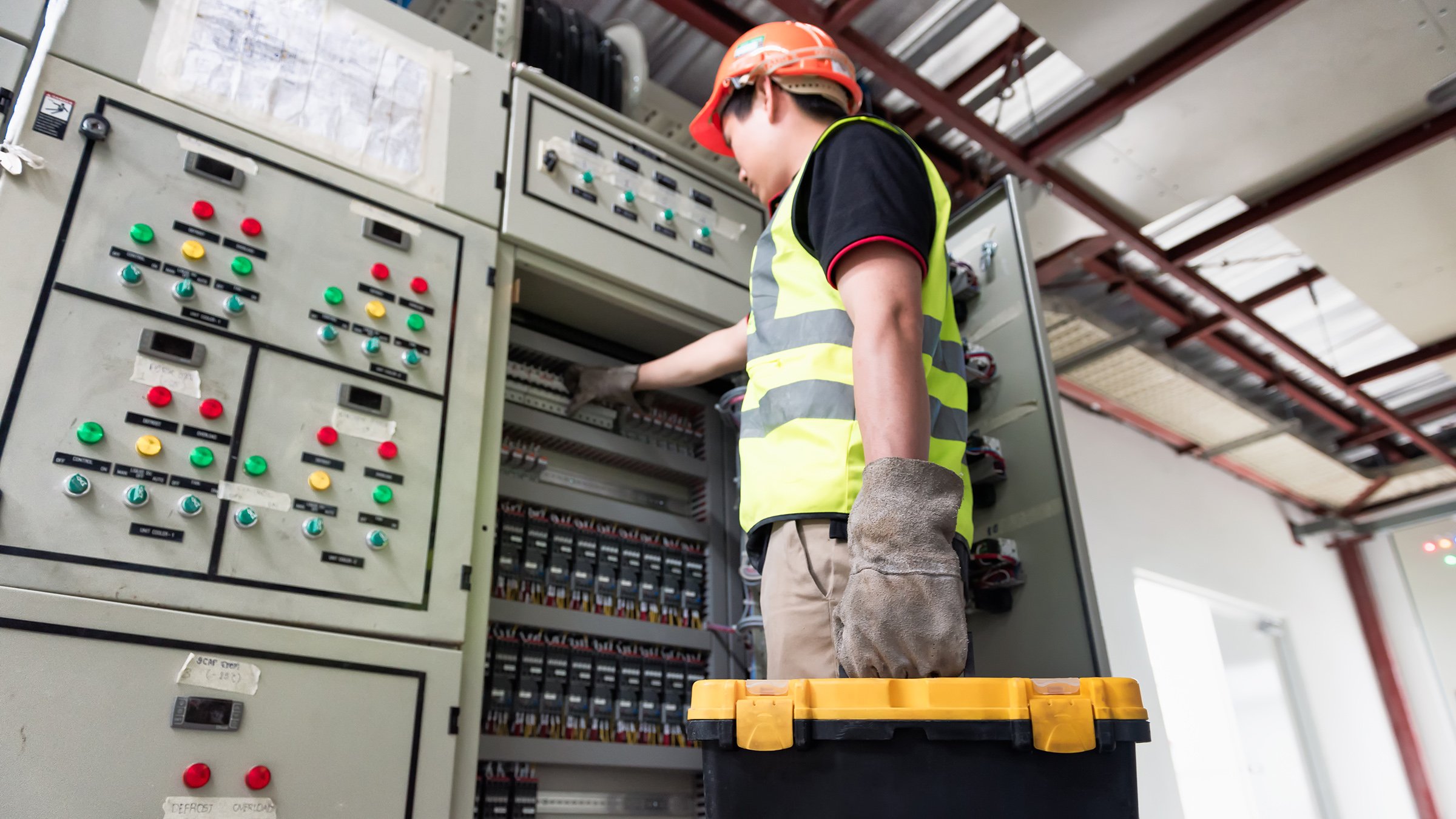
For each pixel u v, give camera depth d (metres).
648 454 2.11
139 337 1.30
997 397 1.99
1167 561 5.72
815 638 1.01
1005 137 3.81
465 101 1.88
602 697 1.89
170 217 1.39
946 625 0.85
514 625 1.83
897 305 0.99
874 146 1.12
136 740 1.12
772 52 1.43
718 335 1.86
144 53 1.47
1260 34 3.20
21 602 1.09
